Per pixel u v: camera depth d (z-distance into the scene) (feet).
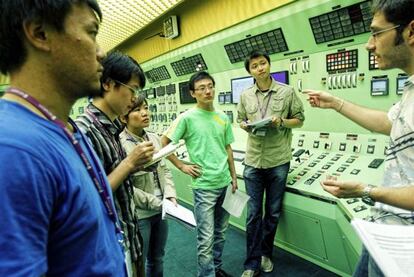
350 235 5.31
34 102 1.78
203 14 10.09
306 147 8.11
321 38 7.22
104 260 2.03
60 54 1.79
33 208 1.48
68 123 2.23
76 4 1.81
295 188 6.95
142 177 5.22
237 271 7.48
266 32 8.20
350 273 6.37
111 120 3.92
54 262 1.76
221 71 10.56
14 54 1.71
